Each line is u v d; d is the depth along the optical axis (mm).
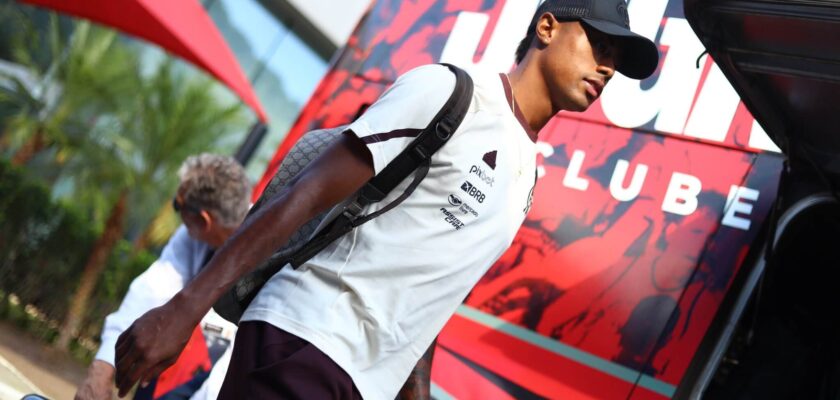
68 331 9797
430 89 1769
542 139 3641
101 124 12016
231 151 12344
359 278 1756
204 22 8695
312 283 1764
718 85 3348
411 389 2135
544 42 1946
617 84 3531
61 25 12516
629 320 3139
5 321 10023
